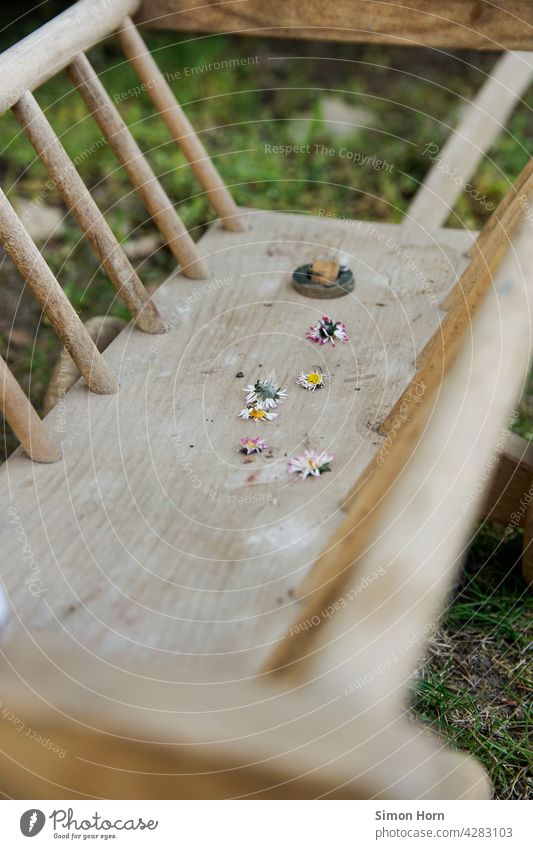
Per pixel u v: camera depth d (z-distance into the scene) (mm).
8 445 810
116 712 298
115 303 963
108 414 580
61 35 612
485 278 504
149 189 681
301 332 648
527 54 896
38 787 349
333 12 696
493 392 395
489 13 673
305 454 542
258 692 301
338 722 283
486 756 575
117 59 1374
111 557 487
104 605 462
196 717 292
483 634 650
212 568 479
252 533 498
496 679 622
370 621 311
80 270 1018
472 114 894
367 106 1331
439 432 375
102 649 438
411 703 597
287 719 286
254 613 455
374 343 636
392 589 319
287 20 707
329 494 520
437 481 354
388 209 1122
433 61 1445
